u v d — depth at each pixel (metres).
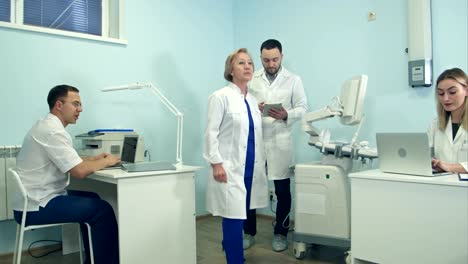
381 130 2.94
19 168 2.18
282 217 2.88
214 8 3.91
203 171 3.81
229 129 2.23
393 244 1.84
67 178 2.32
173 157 3.55
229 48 4.02
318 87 3.34
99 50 3.09
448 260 1.69
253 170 2.41
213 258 2.65
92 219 2.17
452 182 1.66
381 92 2.94
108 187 2.76
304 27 3.43
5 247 2.67
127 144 2.59
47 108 2.84
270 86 2.95
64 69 2.91
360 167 2.72
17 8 2.79
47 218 2.12
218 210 2.19
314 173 2.54
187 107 3.67
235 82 2.34
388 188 1.85
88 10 3.19
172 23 3.55
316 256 2.70
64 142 2.16
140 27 3.33
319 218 2.53
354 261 1.99
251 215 2.89
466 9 2.54
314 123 3.33
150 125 3.39
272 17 3.68
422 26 2.63
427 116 2.71
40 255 2.76
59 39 2.89
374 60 2.97
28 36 2.75
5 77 2.66
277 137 2.86
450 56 2.61
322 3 3.29
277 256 2.71
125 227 2.04
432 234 1.73
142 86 2.78
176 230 2.25
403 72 2.82
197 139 3.76
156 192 2.16
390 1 2.88
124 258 2.03
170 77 3.54
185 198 2.29
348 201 2.46
